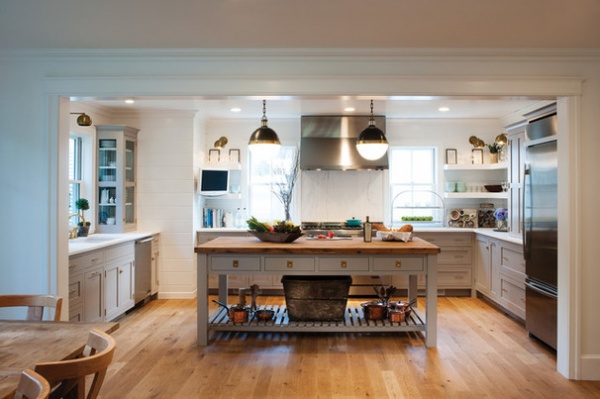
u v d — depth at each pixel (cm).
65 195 347
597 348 334
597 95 334
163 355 380
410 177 670
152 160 589
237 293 616
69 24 285
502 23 281
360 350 393
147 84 334
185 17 273
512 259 480
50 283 336
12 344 185
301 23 282
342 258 401
